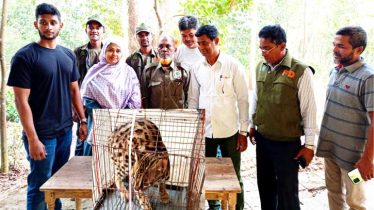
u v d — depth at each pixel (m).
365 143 2.08
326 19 13.57
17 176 3.71
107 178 1.75
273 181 2.45
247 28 12.16
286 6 14.25
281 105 2.12
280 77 2.12
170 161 1.77
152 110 1.82
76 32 8.75
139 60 3.11
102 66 2.64
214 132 2.47
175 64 2.79
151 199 1.69
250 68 11.23
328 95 2.29
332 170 2.40
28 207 2.33
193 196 1.59
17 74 2.12
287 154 2.18
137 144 1.67
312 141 2.10
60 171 2.10
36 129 2.27
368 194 3.09
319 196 3.20
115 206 1.65
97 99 2.61
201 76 2.51
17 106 2.16
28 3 8.63
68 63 2.41
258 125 2.32
